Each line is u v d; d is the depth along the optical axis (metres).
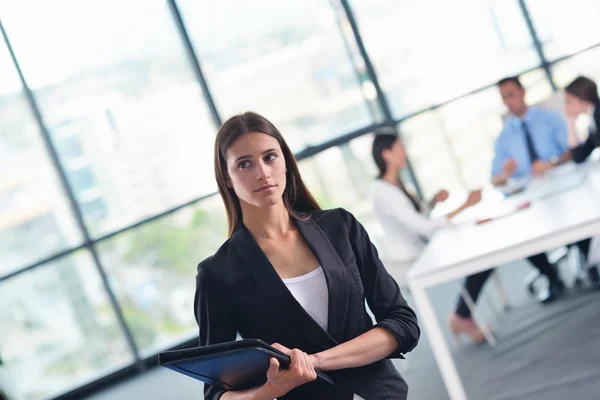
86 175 7.55
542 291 5.27
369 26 7.73
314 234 1.83
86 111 7.56
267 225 1.83
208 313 1.78
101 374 7.52
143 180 7.62
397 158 5.00
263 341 1.70
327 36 7.73
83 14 7.57
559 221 3.35
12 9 7.48
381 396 1.79
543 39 7.71
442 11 7.70
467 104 7.70
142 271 7.63
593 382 3.60
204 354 1.63
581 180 4.31
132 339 7.58
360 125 7.76
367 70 7.70
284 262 1.81
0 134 7.45
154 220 7.62
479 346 4.71
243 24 7.71
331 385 1.78
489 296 5.77
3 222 7.46
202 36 7.66
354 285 1.82
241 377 1.74
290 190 1.89
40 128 7.46
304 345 1.76
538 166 5.16
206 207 7.69
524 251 3.22
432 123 7.73
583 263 5.22
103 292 7.56
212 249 7.73
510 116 5.50
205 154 7.69
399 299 1.91
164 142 7.66
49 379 7.51
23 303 7.48
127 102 7.61
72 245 7.54
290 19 7.73
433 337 3.34
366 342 1.77
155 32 7.63
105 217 7.59
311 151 7.68
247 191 1.75
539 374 3.95
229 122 1.80
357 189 7.74
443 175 7.75
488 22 7.70
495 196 5.11
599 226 3.12
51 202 7.52
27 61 7.48
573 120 5.29
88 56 7.57
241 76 7.71
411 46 7.71
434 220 4.72
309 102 7.75
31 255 7.49
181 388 6.20
